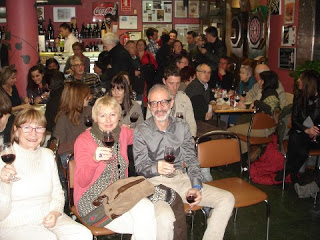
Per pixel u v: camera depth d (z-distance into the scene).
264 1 8.37
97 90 5.63
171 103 3.04
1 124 3.18
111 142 2.66
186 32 10.05
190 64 7.73
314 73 4.38
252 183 4.80
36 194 2.54
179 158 3.13
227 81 6.84
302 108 4.39
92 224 2.69
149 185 2.69
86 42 9.58
